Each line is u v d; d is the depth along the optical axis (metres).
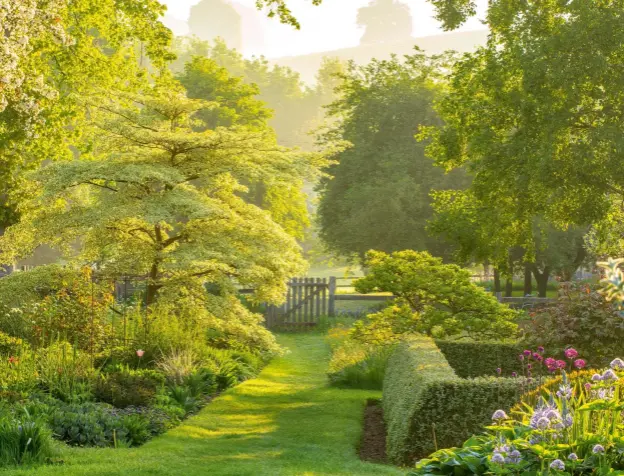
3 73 14.41
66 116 21.02
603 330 12.79
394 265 15.57
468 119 22.47
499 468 5.43
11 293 15.12
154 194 16.03
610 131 19.00
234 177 17.86
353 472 8.44
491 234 23.12
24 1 14.95
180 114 17.95
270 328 29.55
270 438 10.55
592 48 18.94
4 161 19.19
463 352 14.37
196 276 17.09
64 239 17.17
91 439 9.72
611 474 5.23
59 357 12.77
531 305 26.42
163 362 14.53
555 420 5.66
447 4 22.58
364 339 15.87
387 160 37.72
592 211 20.30
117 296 24.41
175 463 8.54
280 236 17.06
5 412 9.45
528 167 19.70
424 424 9.30
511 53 21.09
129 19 22.33
